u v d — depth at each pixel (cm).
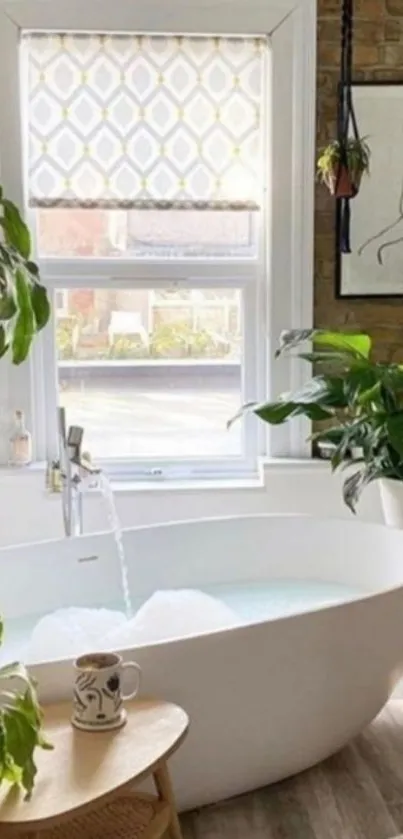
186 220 353
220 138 344
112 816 188
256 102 344
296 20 337
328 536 317
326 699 234
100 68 337
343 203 346
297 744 234
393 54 343
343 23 324
